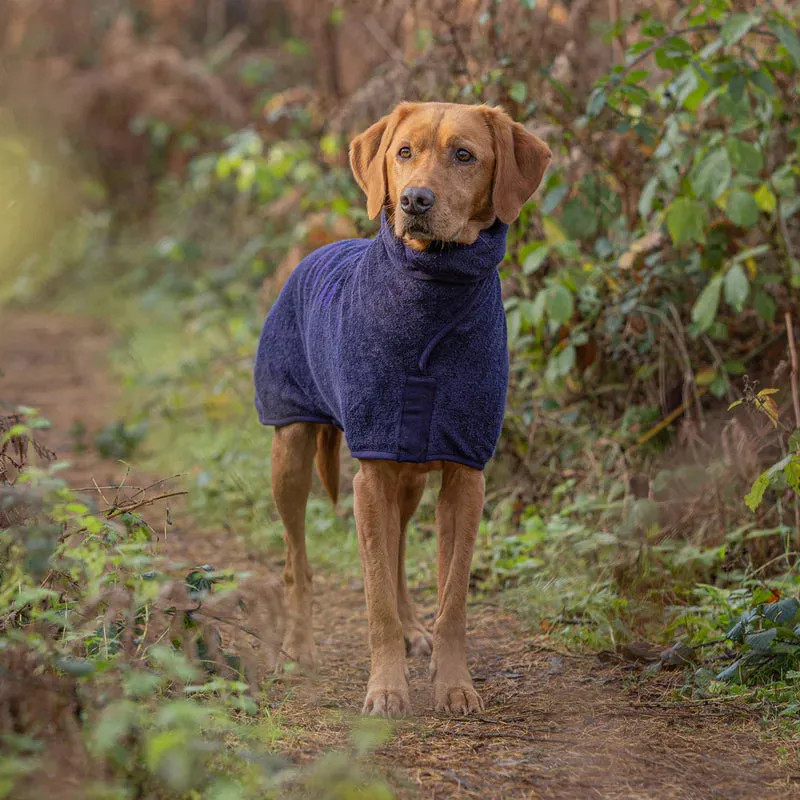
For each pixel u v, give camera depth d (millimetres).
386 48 12477
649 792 4551
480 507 5797
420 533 8875
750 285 8461
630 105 8914
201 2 25391
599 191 8711
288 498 6582
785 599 5695
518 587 7480
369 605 5641
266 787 4121
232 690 5281
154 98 22766
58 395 14484
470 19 9492
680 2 9250
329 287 6242
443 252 5469
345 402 5676
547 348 9094
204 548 8734
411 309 5496
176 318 17500
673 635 6418
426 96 9586
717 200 8320
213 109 23047
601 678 5996
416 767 4715
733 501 7531
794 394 7383
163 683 4973
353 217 10266
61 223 23438
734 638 5750
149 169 25000
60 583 5148
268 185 13031
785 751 4926
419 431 5551
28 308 22094
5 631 4684
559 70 9211
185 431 11836
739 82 7734
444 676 5617
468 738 5094
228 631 6266
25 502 4703
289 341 6648
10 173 20922
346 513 9328
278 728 4977
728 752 4953
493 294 5785
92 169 24859
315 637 6973
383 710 5375
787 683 5621
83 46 25203
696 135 8750
